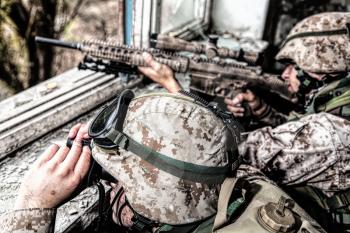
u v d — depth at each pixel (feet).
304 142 4.28
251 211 2.95
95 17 14.79
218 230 2.76
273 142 4.44
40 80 15.71
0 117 4.80
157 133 2.71
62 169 3.05
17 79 15.33
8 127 4.63
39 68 15.51
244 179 3.29
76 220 3.87
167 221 2.78
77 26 15.01
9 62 15.06
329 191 4.40
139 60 5.27
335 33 4.86
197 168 2.71
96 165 3.17
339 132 4.21
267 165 4.46
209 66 5.65
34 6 14.75
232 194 3.08
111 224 3.92
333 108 4.52
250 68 5.79
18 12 14.73
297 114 5.75
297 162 4.31
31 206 2.95
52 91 5.55
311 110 4.88
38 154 4.71
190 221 2.82
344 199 4.40
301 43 5.05
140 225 3.04
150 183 2.73
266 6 8.31
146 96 2.94
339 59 4.76
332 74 4.83
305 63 4.94
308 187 4.58
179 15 7.75
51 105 5.20
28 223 2.86
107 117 2.94
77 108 5.44
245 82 5.81
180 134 2.71
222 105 6.48
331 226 4.47
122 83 6.18
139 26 6.00
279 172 4.44
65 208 3.98
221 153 2.84
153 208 2.77
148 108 2.81
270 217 2.82
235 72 5.73
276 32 9.50
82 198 4.14
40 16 14.96
